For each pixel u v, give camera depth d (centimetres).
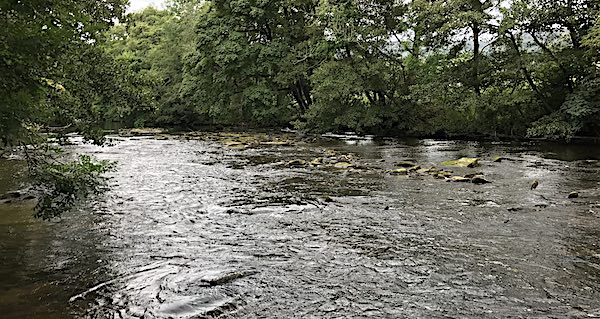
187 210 1301
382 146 2672
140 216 1241
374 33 2964
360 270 866
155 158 2289
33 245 1017
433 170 1814
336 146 2709
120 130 3934
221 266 890
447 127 3000
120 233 1098
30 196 1434
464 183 1595
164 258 938
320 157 2266
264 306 730
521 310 711
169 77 4653
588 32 2294
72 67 957
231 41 3603
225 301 746
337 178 1719
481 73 2728
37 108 905
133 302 746
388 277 833
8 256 952
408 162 2009
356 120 3156
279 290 786
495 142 2752
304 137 3238
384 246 990
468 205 1306
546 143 2622
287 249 981
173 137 3353
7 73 787
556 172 1759
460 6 2659
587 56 2397
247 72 3609
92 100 1036
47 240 1050
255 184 1641
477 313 703
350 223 1158
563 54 2473
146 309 723
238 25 3684
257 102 3628
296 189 1547
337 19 2978
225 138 3241
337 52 3180
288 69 3453
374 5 3058
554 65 2545
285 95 3769
